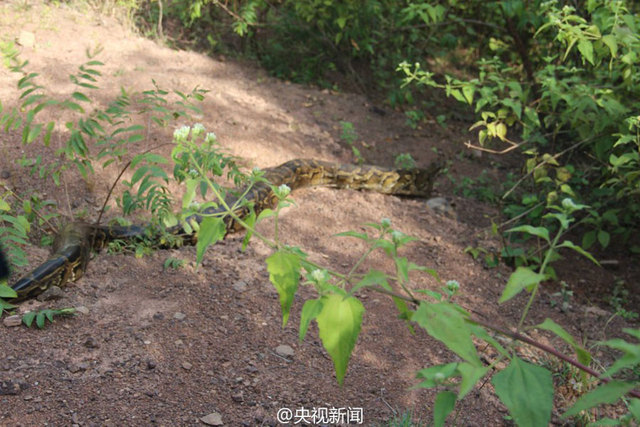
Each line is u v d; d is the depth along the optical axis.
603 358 5.51
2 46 8.77
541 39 9.68
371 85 11.99
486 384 4.75
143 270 5.52
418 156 9.75
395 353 4.94
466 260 6.83
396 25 11.44
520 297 6.32
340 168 8.02
